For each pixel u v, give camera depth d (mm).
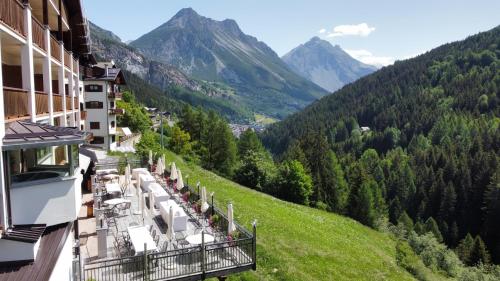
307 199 60562
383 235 54281
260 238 26938
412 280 31750
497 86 176750
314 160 73938
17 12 12547
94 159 23281
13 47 14430
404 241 54125
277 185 59812
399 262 38375
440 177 86500
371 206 65688
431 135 142875
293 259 24984
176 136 74750
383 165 112438
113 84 56594
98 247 16219
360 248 36000
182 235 19828
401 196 92438
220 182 46844
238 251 17234
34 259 9328
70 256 12438
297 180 59156
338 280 24531
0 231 9078
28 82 13609
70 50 24172
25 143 9484
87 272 14438
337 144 162500
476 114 158125
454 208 81000
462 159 97312
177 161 50375
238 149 86375
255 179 60406
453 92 189375
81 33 27188
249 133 86125
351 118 188375
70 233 12484
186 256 16703
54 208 11008
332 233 38281
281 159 87938
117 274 14812
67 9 24422
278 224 32094
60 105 20219
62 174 11531
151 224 20875
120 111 55844
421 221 82312
